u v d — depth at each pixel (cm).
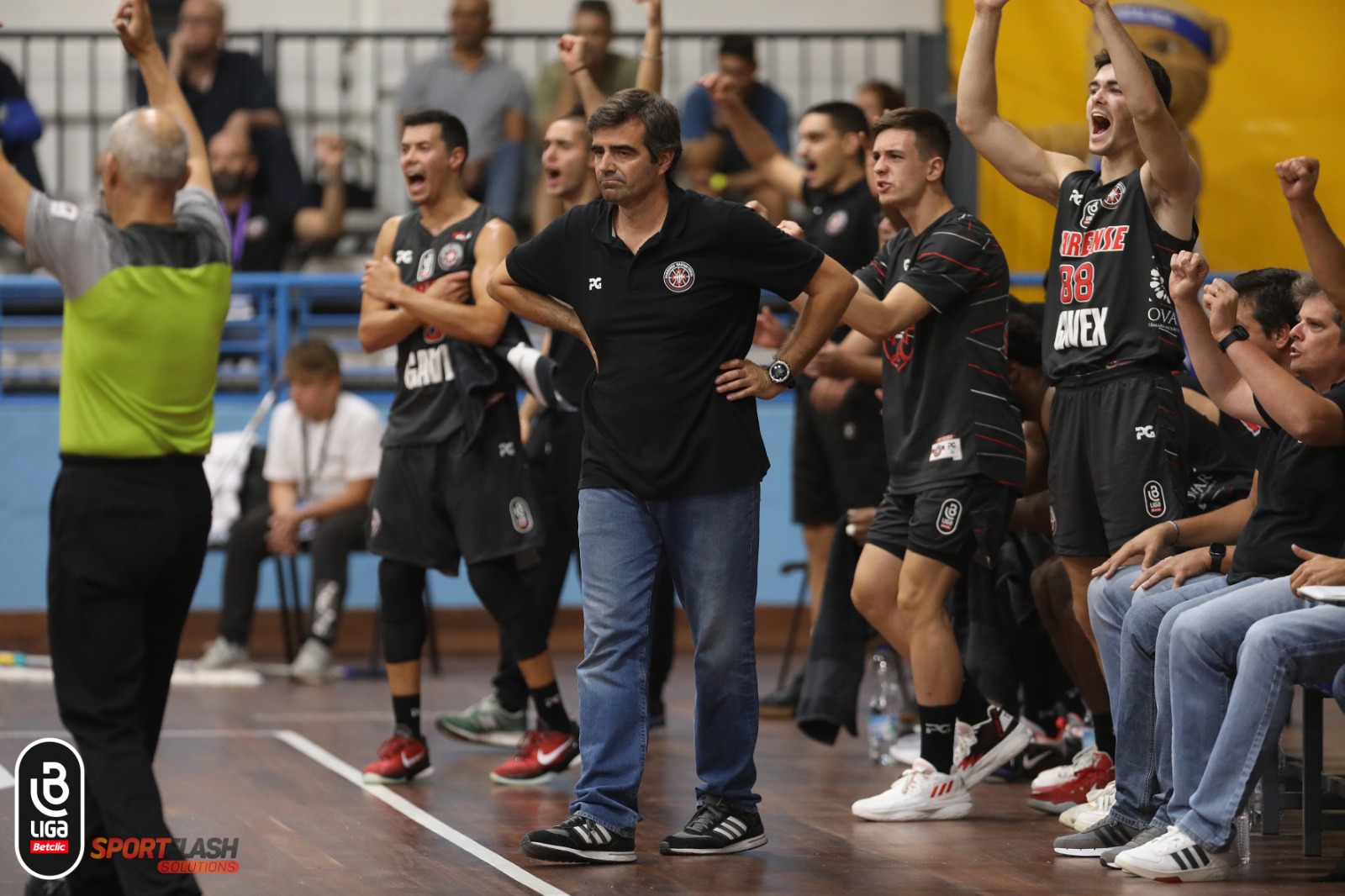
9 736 1470
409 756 1262
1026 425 1252
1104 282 1040
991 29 1128
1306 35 2192
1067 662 1195
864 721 1656
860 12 2653
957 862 993
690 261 965
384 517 1275
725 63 2231
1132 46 993
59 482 826
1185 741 951
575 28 2198
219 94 2328
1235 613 940
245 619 1995
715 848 1002
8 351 2378
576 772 1334
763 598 2348
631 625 984
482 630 2320
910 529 1124
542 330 2459
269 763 1347
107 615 818
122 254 827
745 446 977
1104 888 917
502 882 927
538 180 2309
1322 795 1070
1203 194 2223
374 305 1296
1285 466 984
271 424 2191
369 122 2552
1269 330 1055
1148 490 1024
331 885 916
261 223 2323
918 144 1143
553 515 1501
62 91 2548
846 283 980
